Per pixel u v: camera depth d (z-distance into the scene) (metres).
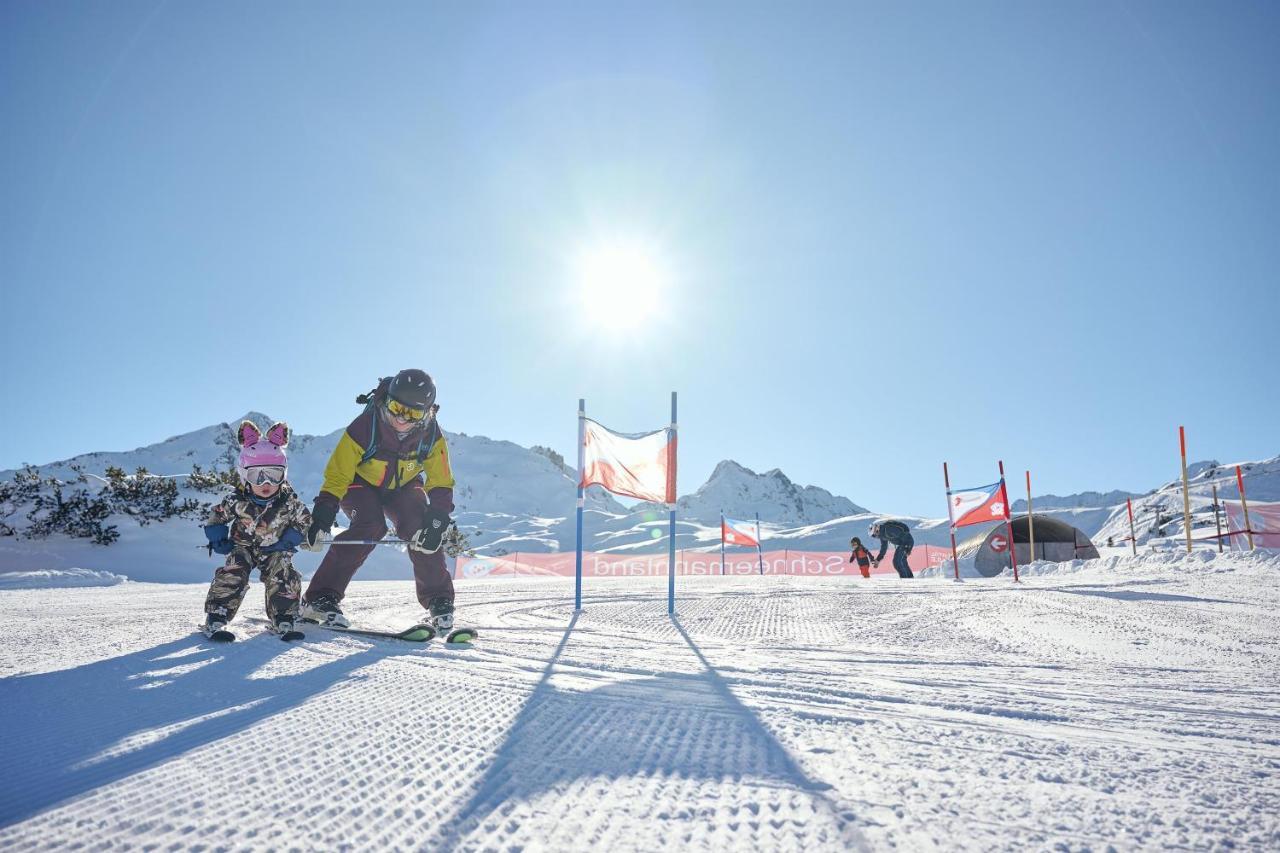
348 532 5.59
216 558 18.73
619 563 42.56
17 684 3.22
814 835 1.58
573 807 1.76
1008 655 4.37
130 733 2.40
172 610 6.63
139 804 1.76
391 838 1.57
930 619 6.50
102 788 1.87
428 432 5.71
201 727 2.49
